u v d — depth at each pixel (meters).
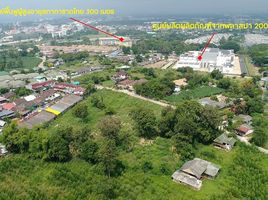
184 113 108.50
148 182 81.94
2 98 157.50
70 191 75.38
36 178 81.31
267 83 182.75
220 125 112.81
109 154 85.12
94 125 121.44
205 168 86.00
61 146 89.94
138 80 185.25
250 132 115.56
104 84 185.75
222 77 199.88
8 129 98.31
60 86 176.62
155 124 109.75
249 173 87.19
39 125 115.94
